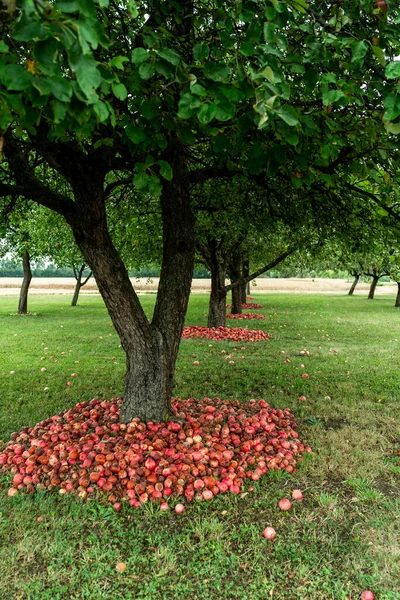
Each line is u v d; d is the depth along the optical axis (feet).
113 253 14.85
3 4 4.61
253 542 10.32
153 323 16.67
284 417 18.45
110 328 49.39
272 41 7.84
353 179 17.62
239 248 46.11
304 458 14.49
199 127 9.62
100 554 9.92
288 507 11.57
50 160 12.78
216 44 9.75
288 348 37.22
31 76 5.05
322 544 10.28
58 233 54.54
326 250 28.58
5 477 13.21
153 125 8.68
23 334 44.42
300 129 8.81
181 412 17.10
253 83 7.58
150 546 10.18
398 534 10.64
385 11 9.41
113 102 10.00
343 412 19.57
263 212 21.47
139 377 16.07
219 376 26.45
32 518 11.19
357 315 67.67
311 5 10.59
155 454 13.26
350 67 9.30
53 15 4.44
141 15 11.16
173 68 7.48
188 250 16.42
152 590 8.79
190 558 9.83
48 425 16.83
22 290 65.92
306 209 19.36
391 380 25.54
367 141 11.21
